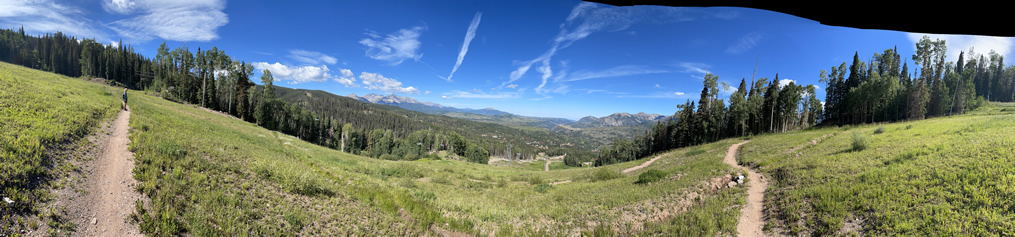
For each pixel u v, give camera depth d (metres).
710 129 77.62
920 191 12.45
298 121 115.00
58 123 14.64
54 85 29.97
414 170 34.75
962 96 81.56
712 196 17.70
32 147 10.74
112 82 110.50
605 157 139.38
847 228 11.47
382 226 12.52
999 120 24.80
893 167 15.48
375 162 41.88
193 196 10.53
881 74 90.31
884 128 33.78
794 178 18.06
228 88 86.81
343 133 123.06
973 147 16.25
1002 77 113.88
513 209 18.53
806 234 12.00
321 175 18.66
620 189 21.88
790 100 70.69
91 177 10.68
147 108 33.44
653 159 50.75
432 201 18.53
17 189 8.56
